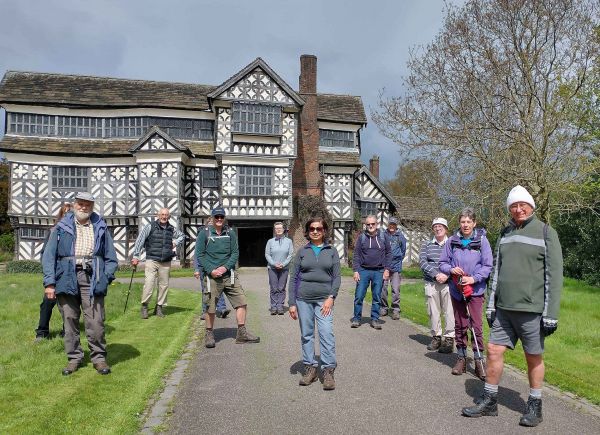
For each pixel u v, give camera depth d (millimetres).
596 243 16406
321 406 4547
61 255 5391
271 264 9461
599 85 15734
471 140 16078
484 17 15859
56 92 26609
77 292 5371
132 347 6582
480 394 4875
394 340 7344
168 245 9086
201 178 26547
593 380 5344
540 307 4223
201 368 5758
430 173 17859
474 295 5559
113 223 26422
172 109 26812
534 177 15523
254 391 4949
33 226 25953
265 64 25375
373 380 5355
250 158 25438
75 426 3939
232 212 25109
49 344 6414
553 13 15070
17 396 4598
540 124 15953
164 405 4527
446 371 5746
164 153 25078
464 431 4020
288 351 6582
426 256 6805
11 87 26219
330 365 5062
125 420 4074
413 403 4660
